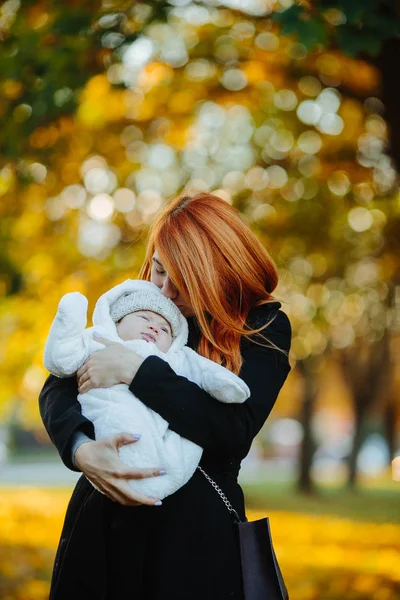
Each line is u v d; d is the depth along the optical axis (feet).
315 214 37.83
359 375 82.74
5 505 53.57
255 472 123.65
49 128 24.95
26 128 23.66
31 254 36.50
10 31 24.58
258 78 31.96
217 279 9.88
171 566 9.00
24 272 31.68
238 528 9.29
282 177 37.17
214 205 10.32
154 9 24.03
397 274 41.83
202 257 9.89
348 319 53.72
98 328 9.78
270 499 67.36
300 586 26.94
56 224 35.70
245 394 9.07
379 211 39.14
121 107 32.60
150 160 35.53
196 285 9.84
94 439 9.09
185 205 10.36
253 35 30.22
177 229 10.08
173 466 8.89
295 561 32.63
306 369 69.41
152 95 32.63
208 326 9.84
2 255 30.48
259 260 10.31
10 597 24.06
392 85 23.39
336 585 27.20
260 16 27.66
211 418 9.07
